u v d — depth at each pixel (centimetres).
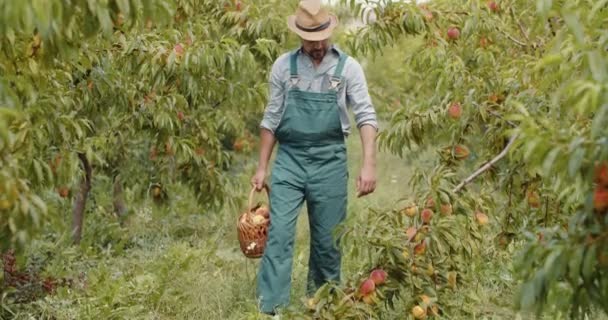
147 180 686
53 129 479
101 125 616
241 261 628
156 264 598
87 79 564
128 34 553
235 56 572
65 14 269
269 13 660
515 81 473
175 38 571
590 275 273
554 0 349
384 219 422
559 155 265
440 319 433
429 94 701
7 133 266
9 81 366
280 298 504
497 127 474
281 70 509
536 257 280
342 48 584
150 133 620
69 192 601
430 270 424
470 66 550
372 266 426
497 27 526
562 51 330
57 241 610
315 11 492
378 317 447
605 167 258
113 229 691
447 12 537
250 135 987
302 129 503
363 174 504
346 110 510
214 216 775
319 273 525
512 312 511
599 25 314
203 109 650
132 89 589
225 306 518
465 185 423
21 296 520
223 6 668
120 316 495
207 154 658
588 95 257
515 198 482
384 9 531
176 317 509
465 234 417
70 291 532
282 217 505
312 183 507
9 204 278
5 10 258
